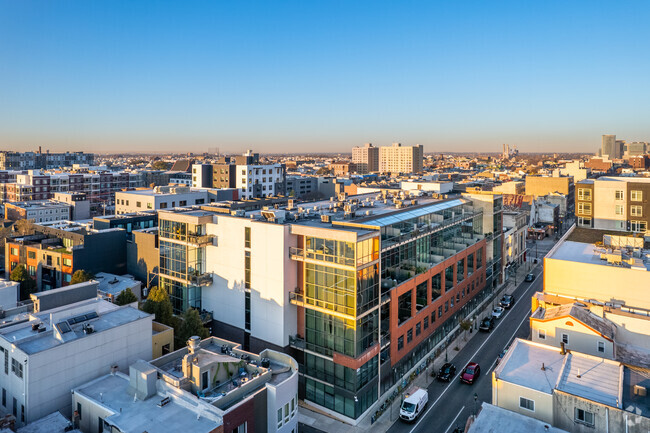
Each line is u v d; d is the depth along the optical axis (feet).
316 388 170.09
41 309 152.76
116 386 133.80
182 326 177.58
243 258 187.73
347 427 156.46
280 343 175.01
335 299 161.38
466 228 260.21
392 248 179.22
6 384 134.10
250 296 185.57
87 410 125.49
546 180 600.80
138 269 266.57
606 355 149.59
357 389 157.38
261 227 178.60
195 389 125.59
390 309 176.24
